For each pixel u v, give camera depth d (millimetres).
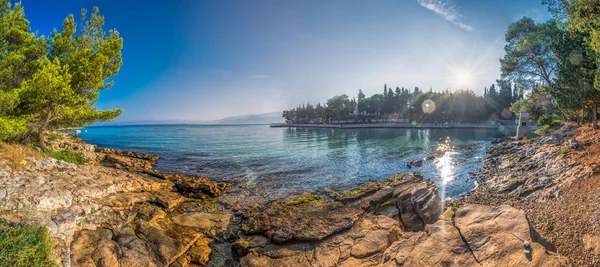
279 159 29484
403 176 19453
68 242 8039
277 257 9328
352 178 20828
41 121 16266
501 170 21312
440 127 78688
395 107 115812
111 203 12250
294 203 14453
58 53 17875
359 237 9938
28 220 7738
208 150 37281
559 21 18250
